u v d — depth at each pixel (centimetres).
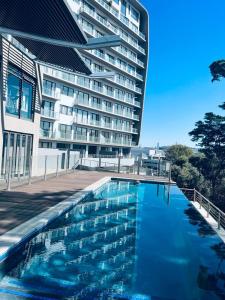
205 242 1038
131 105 6669
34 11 1234
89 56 5247
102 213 1360
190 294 666
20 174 1872
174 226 1240
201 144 4597
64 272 716
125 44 6212
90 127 5472
